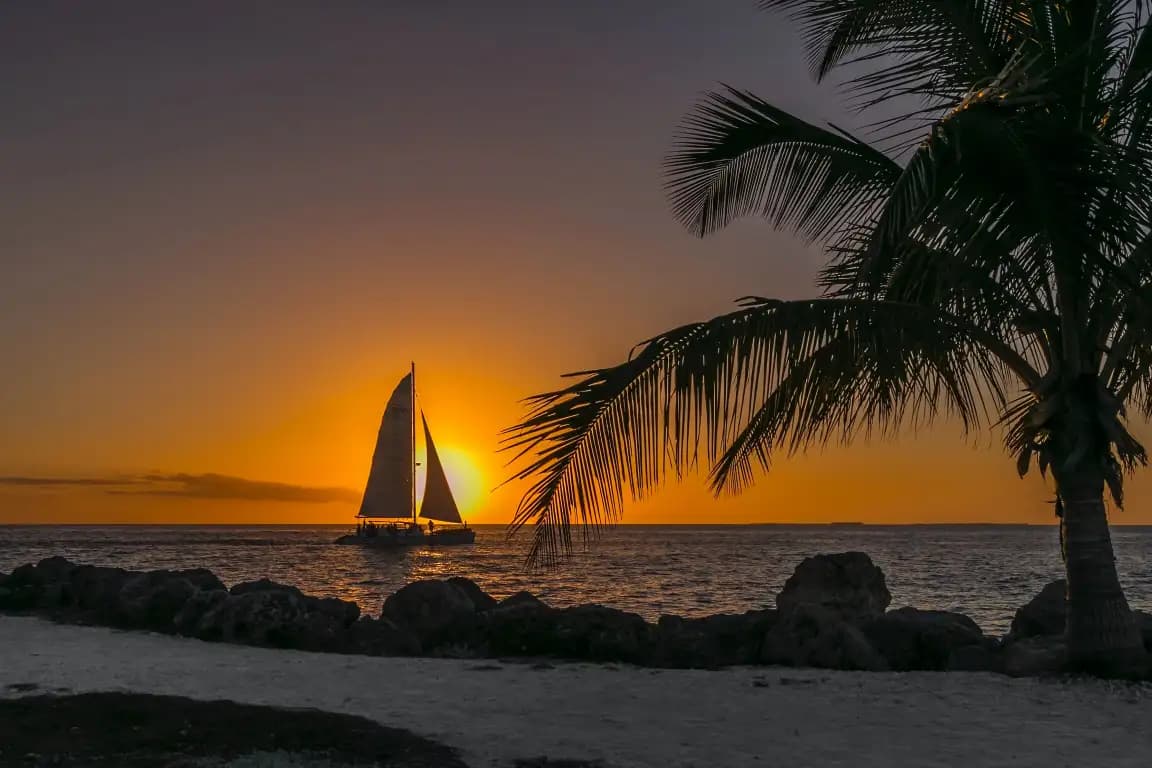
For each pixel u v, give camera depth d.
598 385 8.48
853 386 10.77
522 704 9.66
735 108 10.55
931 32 10.04
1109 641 10.78
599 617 13.46
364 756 7.45
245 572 68.75
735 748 7.89
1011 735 8.34
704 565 79.44
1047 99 8.05
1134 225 8.66
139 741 7.78
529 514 8.25
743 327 9.00
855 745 8.00
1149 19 9.95
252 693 10.07
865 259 7.68
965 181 8.59
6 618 17.28
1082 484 10.84
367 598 41.12
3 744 7.65
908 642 12.83
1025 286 10.05
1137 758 7.58
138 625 15.84
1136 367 11.45
